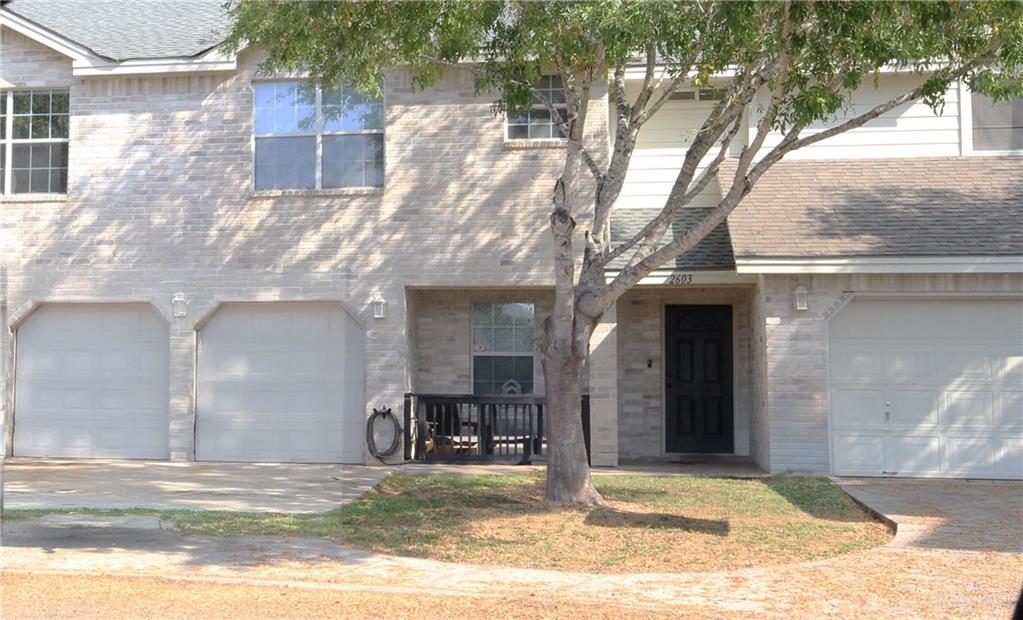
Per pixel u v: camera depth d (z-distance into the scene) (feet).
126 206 48.67
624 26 28.17
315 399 47.85
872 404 43.34
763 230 43.73
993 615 20.76
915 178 47.52
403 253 47.26
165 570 24.32
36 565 24.77
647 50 32.71
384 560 25.85
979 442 42.73
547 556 26.48
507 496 35.91
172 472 43.39
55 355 49.24
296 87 48.32
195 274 48.11
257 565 25.02
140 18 53.11
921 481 41.65
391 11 34.94
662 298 51.42
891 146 49.88
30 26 48.67
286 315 48.39
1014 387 42.73
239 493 36.86
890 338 43.45
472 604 21.29
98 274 48.52
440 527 30.09
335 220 47.65
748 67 31.58
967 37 31.48
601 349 46.03
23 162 49.73
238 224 48.06
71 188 48.88
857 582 23.62
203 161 48.42
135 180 48.73
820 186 47.39
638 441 51.08
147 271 48.34
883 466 43.09
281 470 44.16
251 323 48.52
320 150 48.19
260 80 48.29
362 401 47.52
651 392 51.19
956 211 44.21
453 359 50.16
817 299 43.09
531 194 46.88
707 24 30.83
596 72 34.17
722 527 30.53
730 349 51.26
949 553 26.86
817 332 43.06
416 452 47.14
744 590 22.84
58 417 49.03
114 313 49.21
